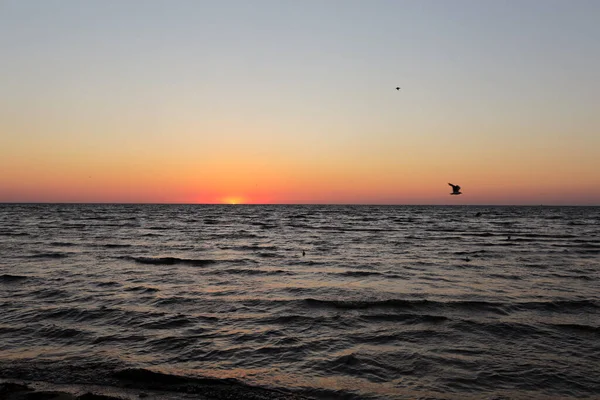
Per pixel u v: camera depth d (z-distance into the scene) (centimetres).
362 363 779
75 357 797
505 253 2497
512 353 834
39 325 991
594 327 998
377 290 1425
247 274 1734
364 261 2141
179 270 1816
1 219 6344
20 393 657
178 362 777
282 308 1168
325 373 735
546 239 3475
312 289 1438
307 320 1049
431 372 742
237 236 3725
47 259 2084
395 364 776
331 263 2066
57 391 664
